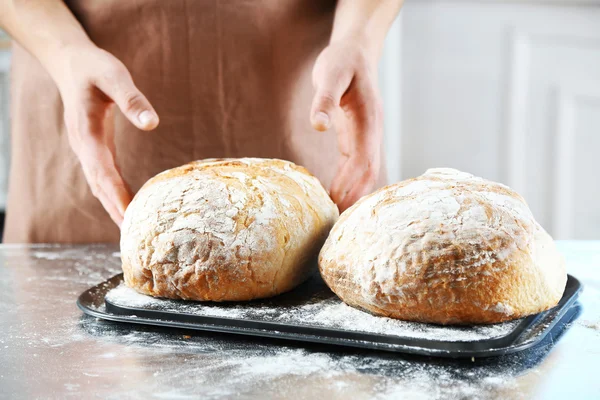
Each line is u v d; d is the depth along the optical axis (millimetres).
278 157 1000
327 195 730
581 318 600
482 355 516
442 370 509
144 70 969
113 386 497
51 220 1024
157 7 950
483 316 551
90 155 814
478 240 560
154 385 497
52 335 586
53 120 997
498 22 1559
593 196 1619
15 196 1040
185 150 991
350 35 834
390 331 550
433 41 1589
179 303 628
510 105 1589
